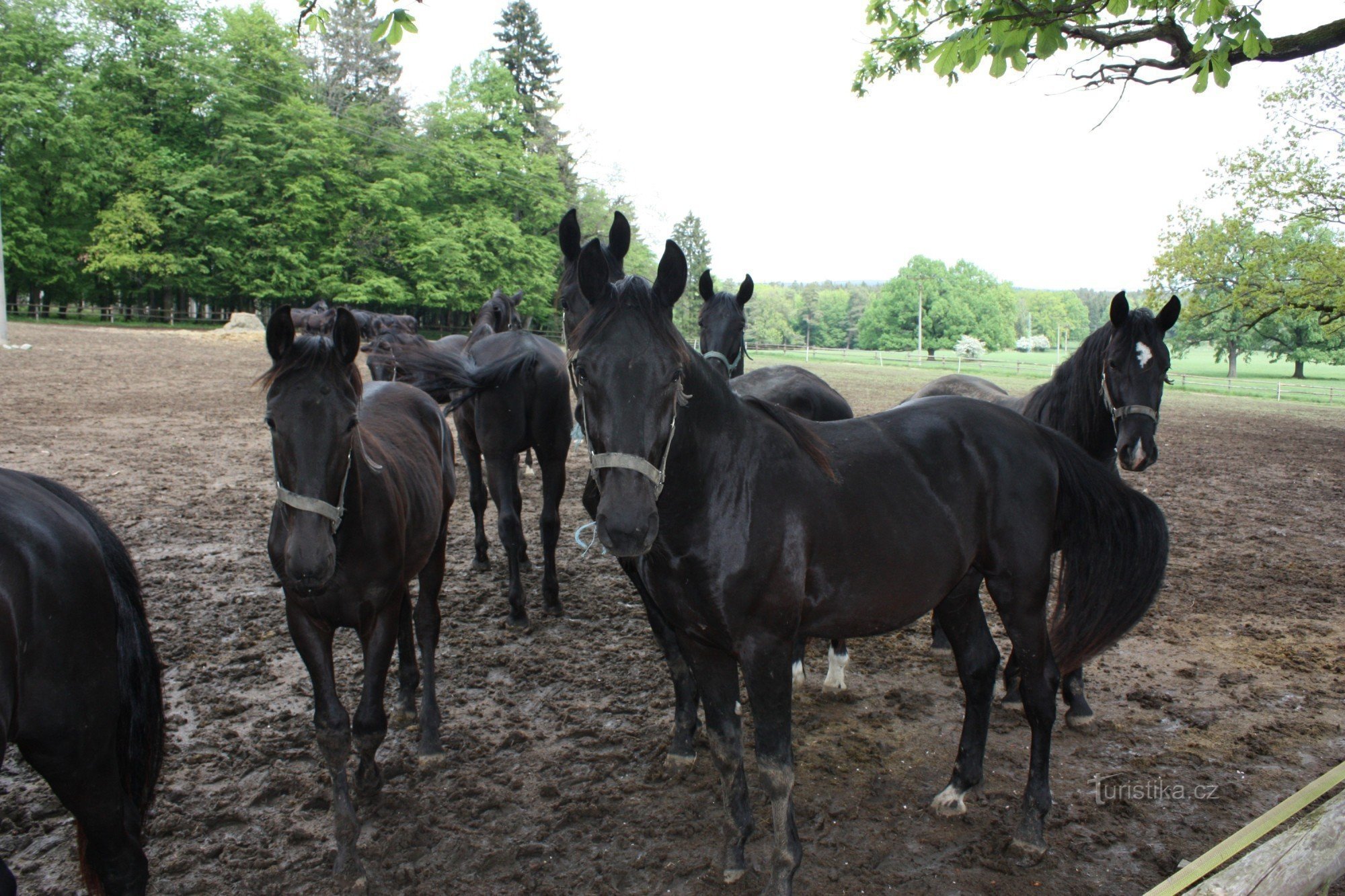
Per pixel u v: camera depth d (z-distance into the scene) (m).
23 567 2.00
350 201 43.31
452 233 45.16
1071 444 3.43
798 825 3.26
